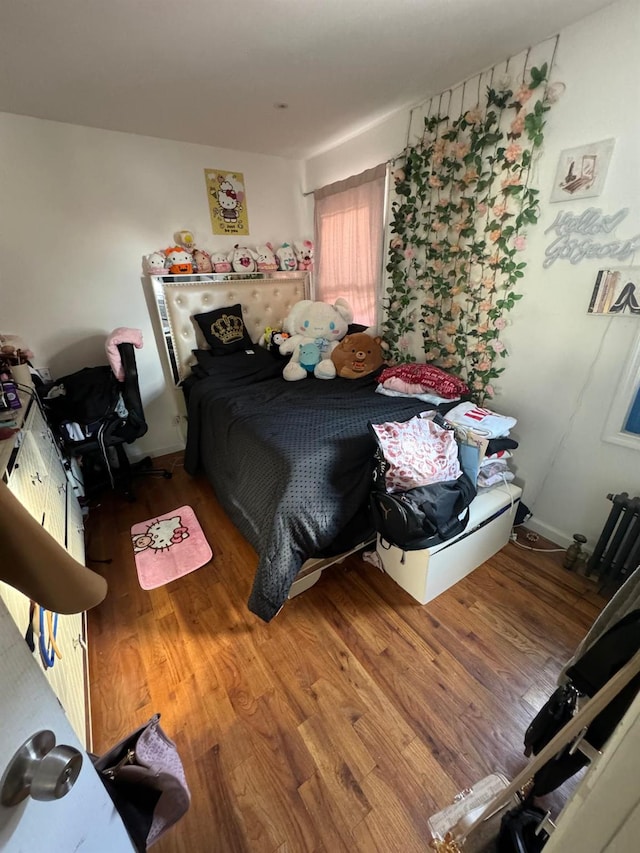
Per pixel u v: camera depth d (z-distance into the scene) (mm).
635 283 1419
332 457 1547
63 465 2051
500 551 1866
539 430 1874
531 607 1549
